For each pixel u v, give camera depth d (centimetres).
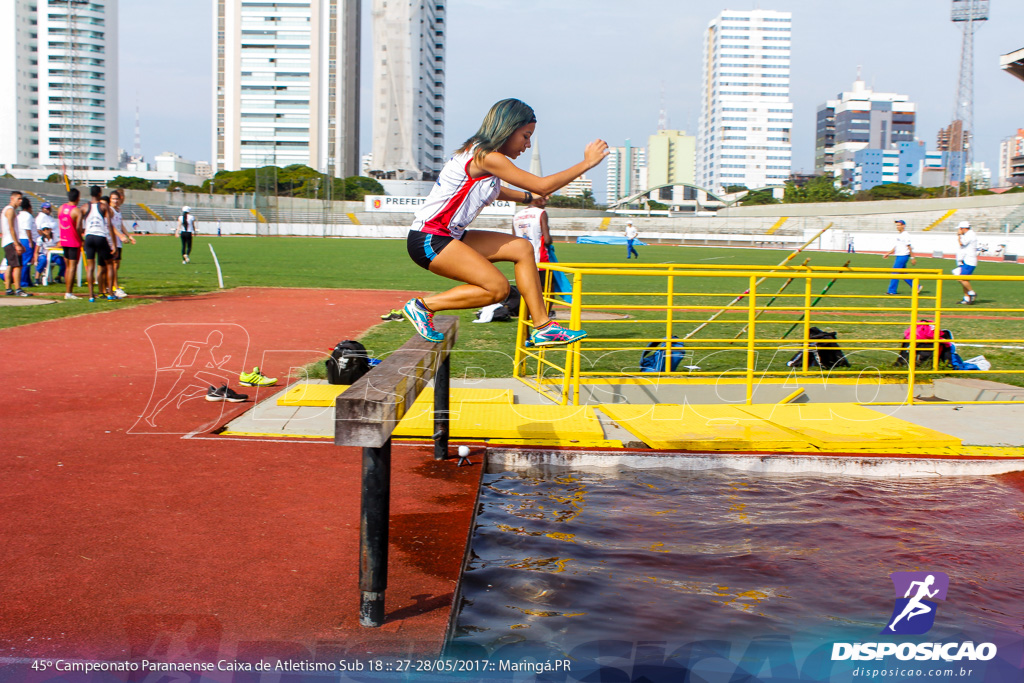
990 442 581
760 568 354
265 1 13762
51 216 1689
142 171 18162
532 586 330
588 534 394
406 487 462
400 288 1834
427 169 13412
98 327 1065
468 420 604
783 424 605
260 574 336
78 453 509
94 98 17150
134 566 341
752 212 8038
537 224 910
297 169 10550
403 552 364
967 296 1691
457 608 307
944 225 6156
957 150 9531
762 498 461
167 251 3575
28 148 17100
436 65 14388
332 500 432
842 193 10181
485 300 380
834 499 459
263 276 2172
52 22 16688
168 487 447
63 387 704
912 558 368
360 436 272
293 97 14100
